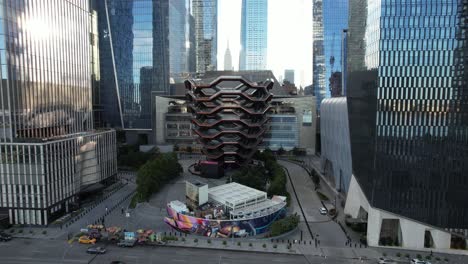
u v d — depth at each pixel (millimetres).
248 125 99750
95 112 169250
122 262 46750
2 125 61594
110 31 164500
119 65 165625
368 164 57188
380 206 54875
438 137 53125
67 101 81438
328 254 50938
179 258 48531
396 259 49562
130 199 78438
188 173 103562
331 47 195125
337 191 80875
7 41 60625
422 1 52750
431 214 54000
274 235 56594
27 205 61781
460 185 52969
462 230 53625
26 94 65625
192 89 103250
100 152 85688
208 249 51938
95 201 76500
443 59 52406
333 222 64938
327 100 97375
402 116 53875
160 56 162875
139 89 164375
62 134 78875
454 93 52344
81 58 89250
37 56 68938
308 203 76938
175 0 192500
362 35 61062
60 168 67125
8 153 61500
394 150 54188
